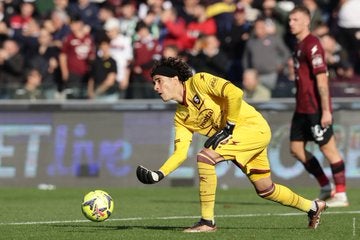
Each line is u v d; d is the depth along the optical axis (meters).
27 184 59.69
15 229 32.56
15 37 69.75
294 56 44.12
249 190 55.12
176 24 67.75
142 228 32.41
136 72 64.38
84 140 59.72
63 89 62.50
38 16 77.12
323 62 43.06
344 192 44.25
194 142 58.38
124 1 74.38
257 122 29.91
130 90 61.31
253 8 72.44
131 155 59.12
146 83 63.12
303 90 43.69
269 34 63.09
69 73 66.44
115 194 52.84
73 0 77.19
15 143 60.28
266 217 37.50
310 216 31.75
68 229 32.34
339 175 44.22
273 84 61.62
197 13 68.56
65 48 66.81
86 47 66.94
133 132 59.34
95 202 30.69
